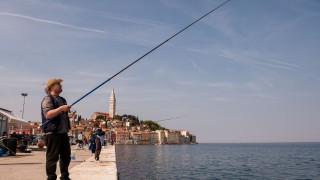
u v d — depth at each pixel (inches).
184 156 2110.0
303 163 1525.6
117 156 1624.0
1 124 856.3
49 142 171.5
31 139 1061.8
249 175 879.1
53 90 181.0
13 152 551.8
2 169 315.6
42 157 510.0
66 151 179.8
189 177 717.9
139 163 1082.7
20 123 764.6
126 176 622.2
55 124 172.1
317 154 2947.8
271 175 902.4
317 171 1056.8
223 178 770.8
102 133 476.7
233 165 1305.4
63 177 181.0
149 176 649.6
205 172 900.6
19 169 316.2
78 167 359.9
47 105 171.0
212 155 2512.3
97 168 346.6
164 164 1119.6
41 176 258.7
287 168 1190.3
